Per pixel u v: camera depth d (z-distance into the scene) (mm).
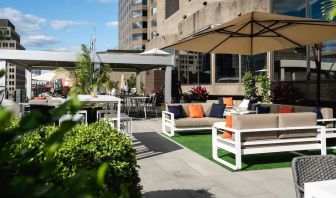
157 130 11641
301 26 7254
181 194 4801
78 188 661
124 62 15883
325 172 3059
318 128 6816
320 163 3070
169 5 32594
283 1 15094
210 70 20156
